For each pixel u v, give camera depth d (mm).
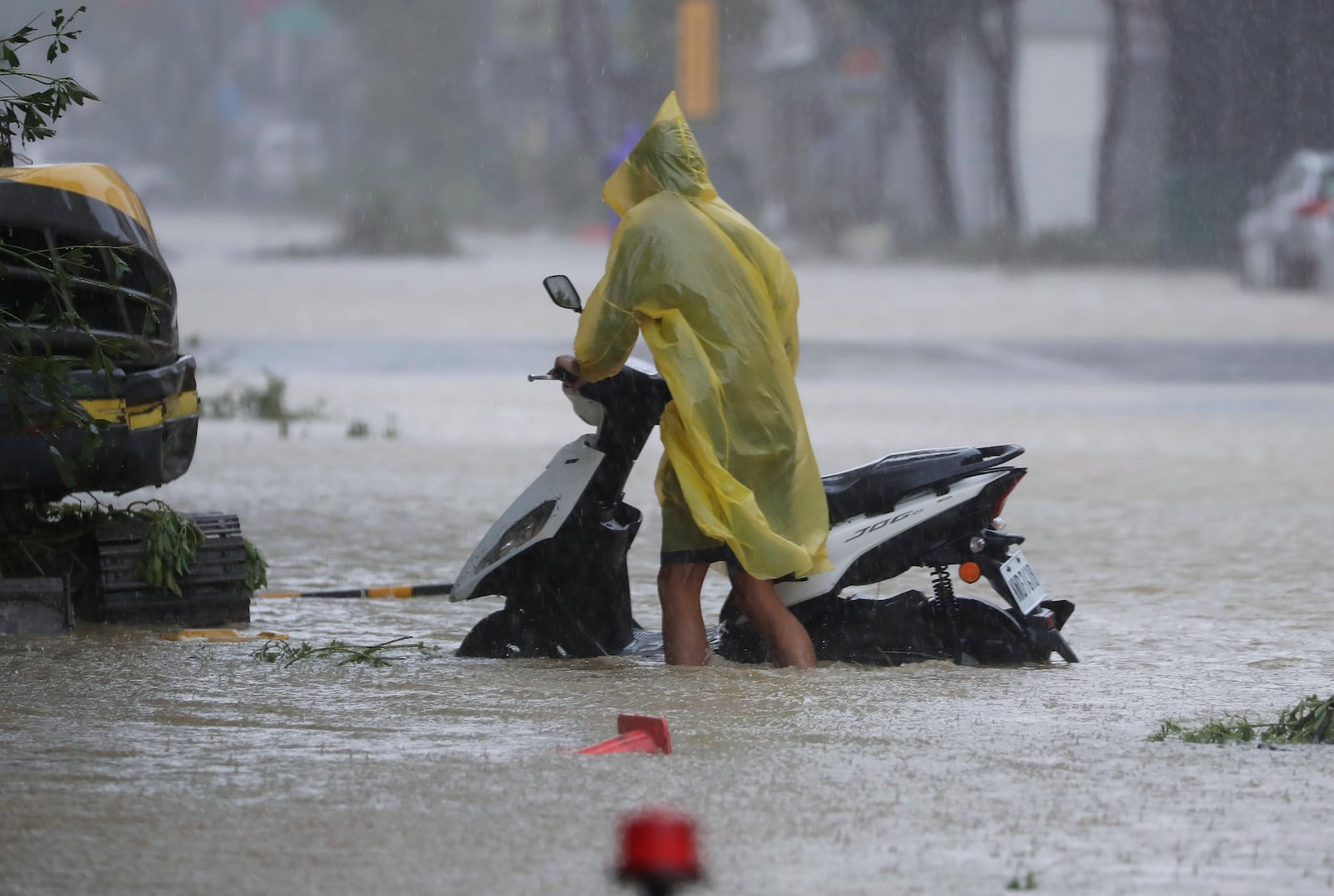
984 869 13594
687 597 22609
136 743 17781
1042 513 39625
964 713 19484
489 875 13344
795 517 22016
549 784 16000
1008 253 165250
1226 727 18594
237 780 16188
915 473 22594
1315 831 14734
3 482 23125
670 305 21953
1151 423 59438
